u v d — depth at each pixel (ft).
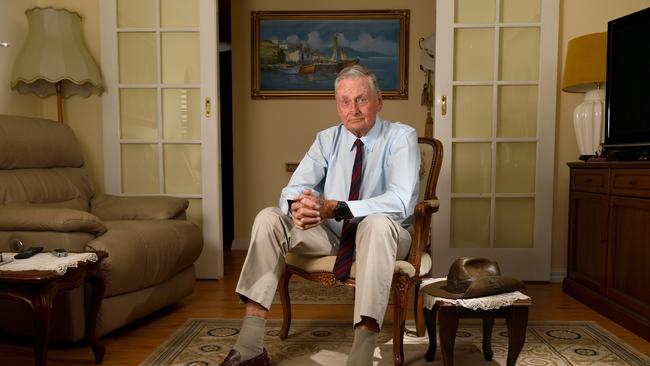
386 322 7.50
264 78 14.28
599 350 6.21
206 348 6.27
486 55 9.95
